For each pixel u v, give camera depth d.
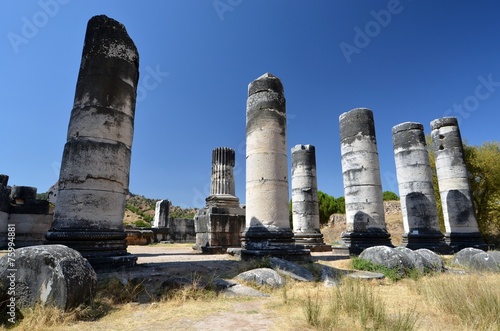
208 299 5.91
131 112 9.50
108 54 9.09
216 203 18.33
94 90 8.70
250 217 10.89
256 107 11.70
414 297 6.21
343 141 16.12
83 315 4.71
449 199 17.45
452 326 4.26
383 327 4.05
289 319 4.55
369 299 5.20
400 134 17.48
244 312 5.06
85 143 8.30
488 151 22.17
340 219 34.78
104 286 6.07
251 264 8.62
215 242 15.71
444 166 18.02
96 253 7.80
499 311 4.28
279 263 8.55
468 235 16.44
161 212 28.88
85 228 7.84
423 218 15.83
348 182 15.45
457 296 5.02
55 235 7.62
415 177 16.47
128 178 9.22
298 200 20.83
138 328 4.26
